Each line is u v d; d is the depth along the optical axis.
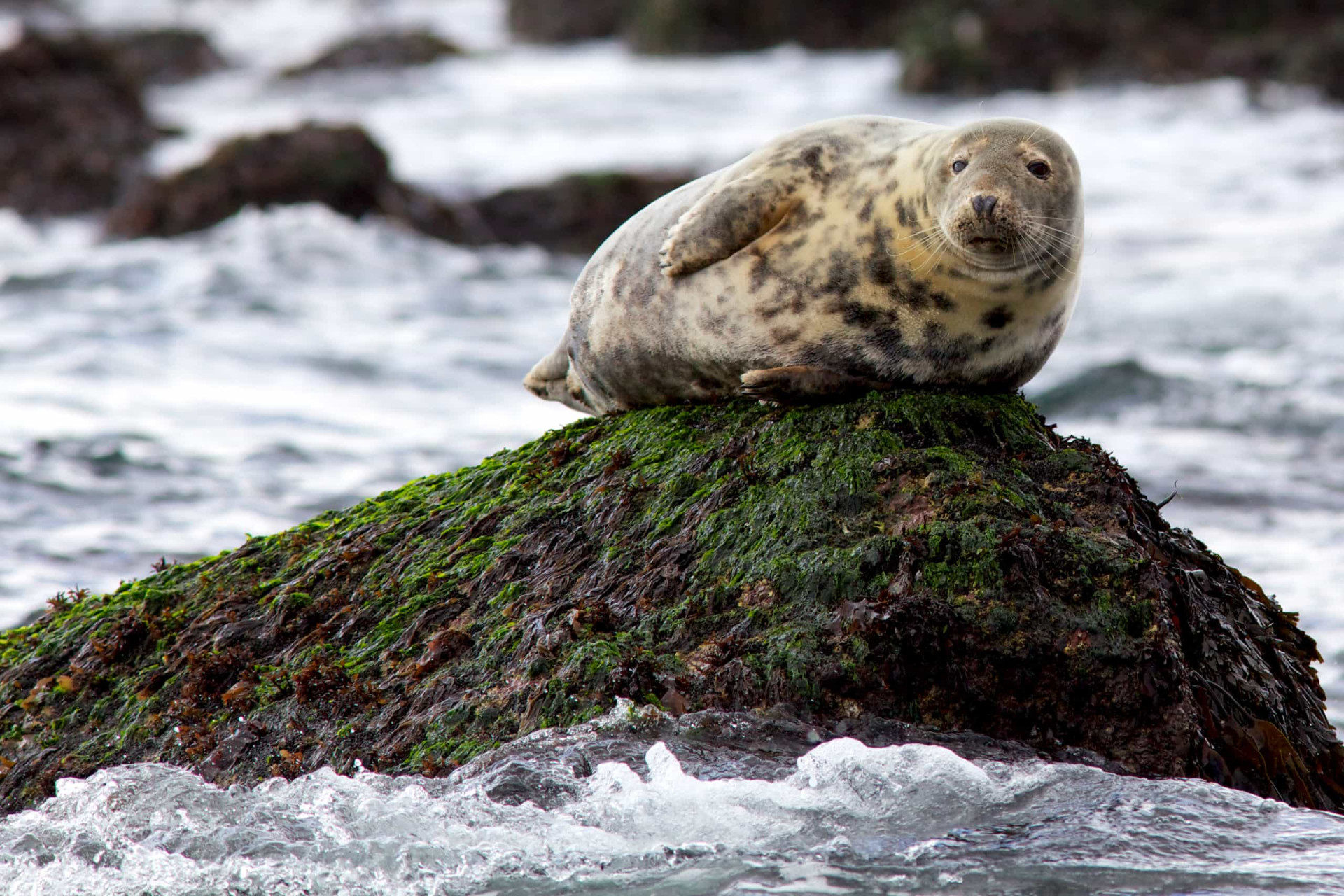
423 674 19.89
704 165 98.88
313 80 175.12
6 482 38.03
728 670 18.17
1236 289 66.88
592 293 23.59
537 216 86.56
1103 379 51.72
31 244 86.19
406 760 18.73
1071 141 114.50
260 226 79.38
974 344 20.92
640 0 197.12
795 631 18.33
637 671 18.23
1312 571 32.91
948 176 19.95
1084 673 18.14
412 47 182.75
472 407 48.38
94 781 18.77
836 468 19.91
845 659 18.00
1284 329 60.69
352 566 22.59
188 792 18.05
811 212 21.19
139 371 51.38
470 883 15.67
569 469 22.69
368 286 70.25
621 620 19.36
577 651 18.69
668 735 17.58
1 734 22.28
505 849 16.05
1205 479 40.66
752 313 21.47
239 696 20.80
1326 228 79.56
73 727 21.94
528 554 21.22
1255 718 18.95
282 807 17.41
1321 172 97.12
